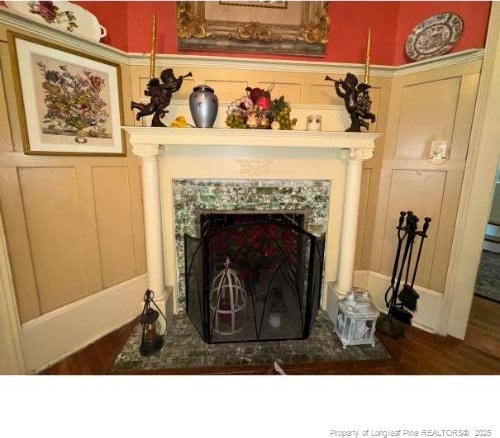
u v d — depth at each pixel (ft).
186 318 6.54
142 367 5.15
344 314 5.72
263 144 5.27
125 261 6.27
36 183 4.67
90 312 5.70
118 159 5.82
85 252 5.52
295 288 6.73
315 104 5.98
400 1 5.99
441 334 6.20
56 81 4.70
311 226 6.63
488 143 5.16
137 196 6.30
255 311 6.34
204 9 5.61
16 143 4.37
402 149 6.31
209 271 5.77
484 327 6.56
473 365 5.38
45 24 4.39
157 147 5.19
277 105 5.30
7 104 4.22
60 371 5.02
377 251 7.08
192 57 5.66
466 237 5.64
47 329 5.04
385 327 6.27
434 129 5.78
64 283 5.26
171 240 6.28
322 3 5.77
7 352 4.55
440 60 5.46
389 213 6.73
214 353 5.50
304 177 6.21
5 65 4.15
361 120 5.50
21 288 4.66
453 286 5.93
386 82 6.23
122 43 5.67
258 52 5.89
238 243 6.54
